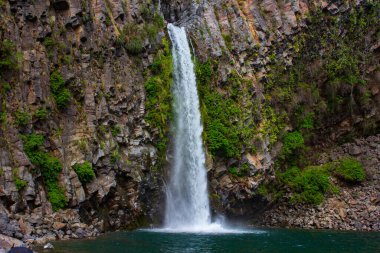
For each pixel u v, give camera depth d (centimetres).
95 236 2352
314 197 3466
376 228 3147
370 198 3466
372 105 4209
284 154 3678
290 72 3869
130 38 3047
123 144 2786
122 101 2850
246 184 3262
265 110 3628
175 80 3212
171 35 3353
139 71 3044
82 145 2533
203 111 3319
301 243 2416
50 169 2355
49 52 2562
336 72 4088
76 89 2623
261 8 3897
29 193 2192
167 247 2098
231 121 3359
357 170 3681
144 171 2838
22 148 2266
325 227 3209
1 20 2352
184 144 3111
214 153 3247
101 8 2914
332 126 4153
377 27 4231
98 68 2791
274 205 3488
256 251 2105
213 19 3603
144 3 3256
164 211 2914
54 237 2153
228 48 3581
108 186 2592
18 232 2003
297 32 3900
